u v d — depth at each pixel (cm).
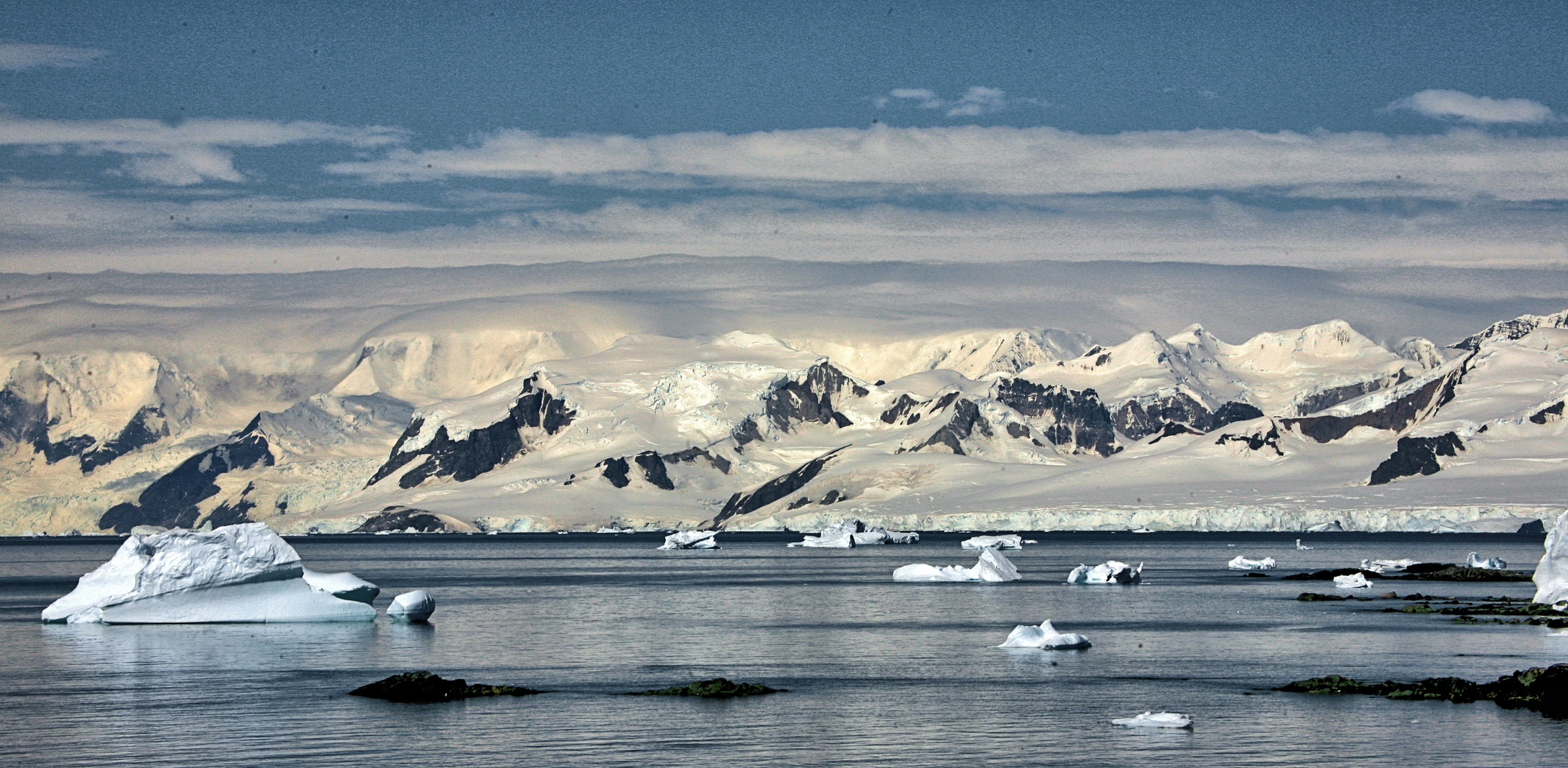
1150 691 19225
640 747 15512
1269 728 16400
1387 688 18825
